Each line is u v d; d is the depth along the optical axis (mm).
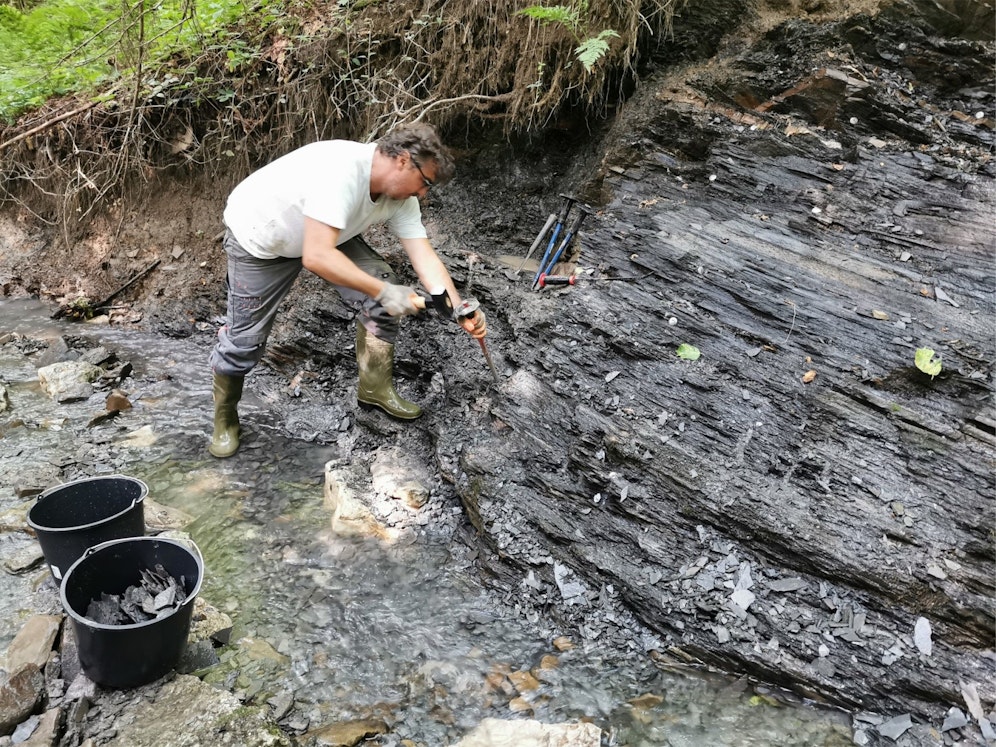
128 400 3461
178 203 4609
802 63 3318
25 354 3992
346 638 2172
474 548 2541
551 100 3604
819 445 2424
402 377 3336
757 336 2730
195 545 2486
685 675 2082
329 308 3582
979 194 2910
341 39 3928
